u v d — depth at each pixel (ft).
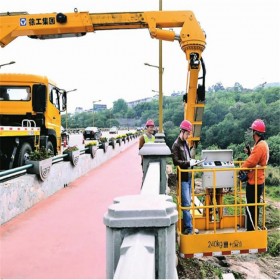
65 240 16.66
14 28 37.42
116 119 439.22
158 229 5.42
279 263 35.70
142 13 36.83
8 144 27.04
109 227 5.47
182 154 19.66
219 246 18.61
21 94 33.78
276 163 148.97
